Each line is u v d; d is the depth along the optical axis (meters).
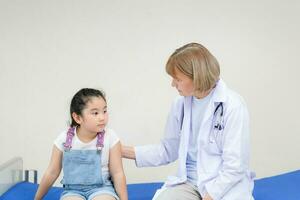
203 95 1.55
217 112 1.53
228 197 1.48
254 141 2.48
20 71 2.27
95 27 2.28
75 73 2.30
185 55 1.45
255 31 2.40
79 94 1.56
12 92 2.28
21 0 2.23
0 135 2.31
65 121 2.32
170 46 2.34
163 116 2.39
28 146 2.33
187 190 1.57
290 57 2.45
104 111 1.57
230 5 2.37
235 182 1.48
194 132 1.63
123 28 2.30
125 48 2.31
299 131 2.52
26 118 2.31
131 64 2.33
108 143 1.62
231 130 1.49
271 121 2.48
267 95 2.46
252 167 2.50
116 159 1.63
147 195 1.91
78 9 2.26
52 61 2.28
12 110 2.29
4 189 1.84
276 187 1.96
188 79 1.45
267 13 2.40
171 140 1.77
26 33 2.25
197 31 2.36
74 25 2.27
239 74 2.42
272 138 2.49
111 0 2.28
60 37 2.27
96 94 1.56
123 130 2.37
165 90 2.37
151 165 1.81
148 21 2.31
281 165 2.53
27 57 2.26
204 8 2.35
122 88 2.34
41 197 1.67
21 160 2.10
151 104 2.37
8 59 2.26
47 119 2.32
